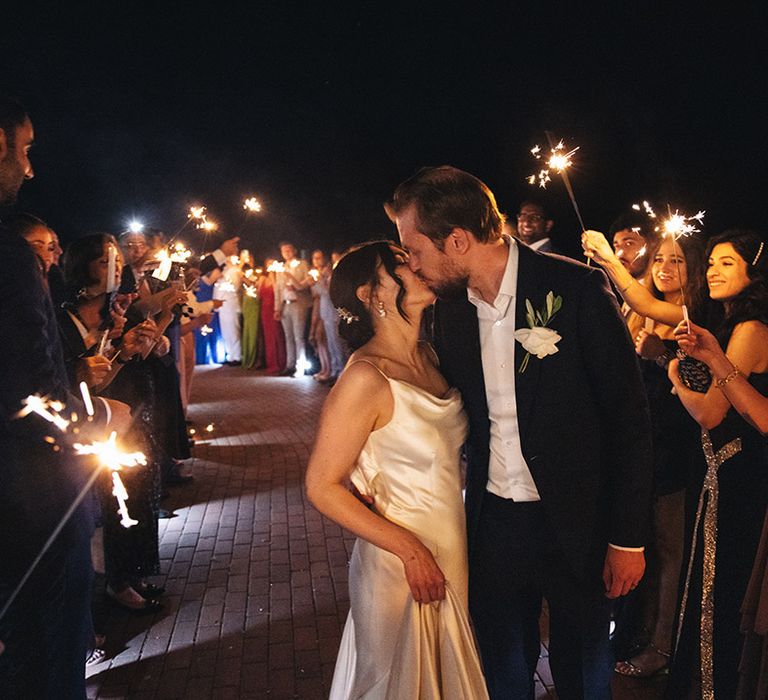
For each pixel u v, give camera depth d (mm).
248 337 13992
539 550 2404
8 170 2211
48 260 3416
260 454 7516
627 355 2256
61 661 2363
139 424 4023
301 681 3443
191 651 3725
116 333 3387
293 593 4332
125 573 4062
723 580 2785
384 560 2293
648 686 3336
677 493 3289
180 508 5859
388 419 2230
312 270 12031
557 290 2268
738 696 2586
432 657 2285
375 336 2340
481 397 2391
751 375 2648
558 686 2521
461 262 2244
